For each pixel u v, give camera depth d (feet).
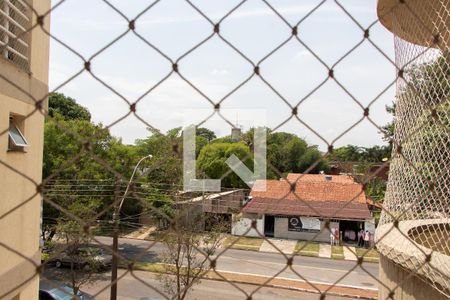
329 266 58.03
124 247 50.78
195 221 25.58
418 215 14.10
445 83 12.04
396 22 14.66
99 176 43.21
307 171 5.34
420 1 12.55
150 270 46.91
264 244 69.05
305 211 69.72
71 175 44.14
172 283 40.42
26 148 18.07
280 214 71.67
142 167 38.17
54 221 43.68
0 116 14.97
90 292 43.70
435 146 12.92
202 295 45.60
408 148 14.14
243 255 62.23
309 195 71.41
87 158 43.83
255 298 44.96
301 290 47.57
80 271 43.11
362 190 5.96
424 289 11.45
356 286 49.32
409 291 12.27
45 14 4.25
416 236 13.67
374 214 65.77
